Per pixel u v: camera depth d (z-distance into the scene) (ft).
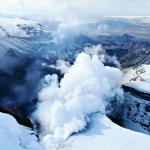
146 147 345.92
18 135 333.83
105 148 347.36
